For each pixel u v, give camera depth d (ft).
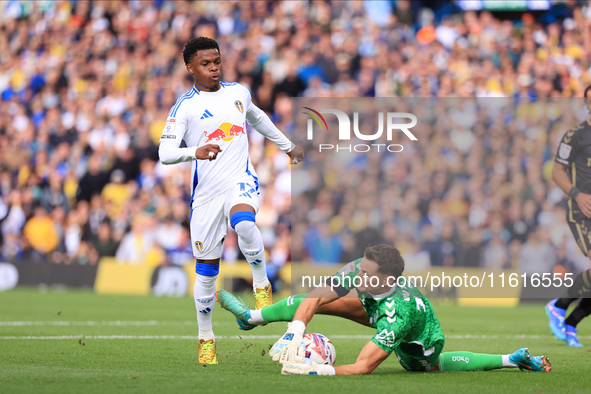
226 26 211.82
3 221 194.49
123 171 193.26
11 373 45.16
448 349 69.10
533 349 69.92
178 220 176.04
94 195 192.85
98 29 222.69
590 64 193.06
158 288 162.71
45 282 174.50
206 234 54.08
